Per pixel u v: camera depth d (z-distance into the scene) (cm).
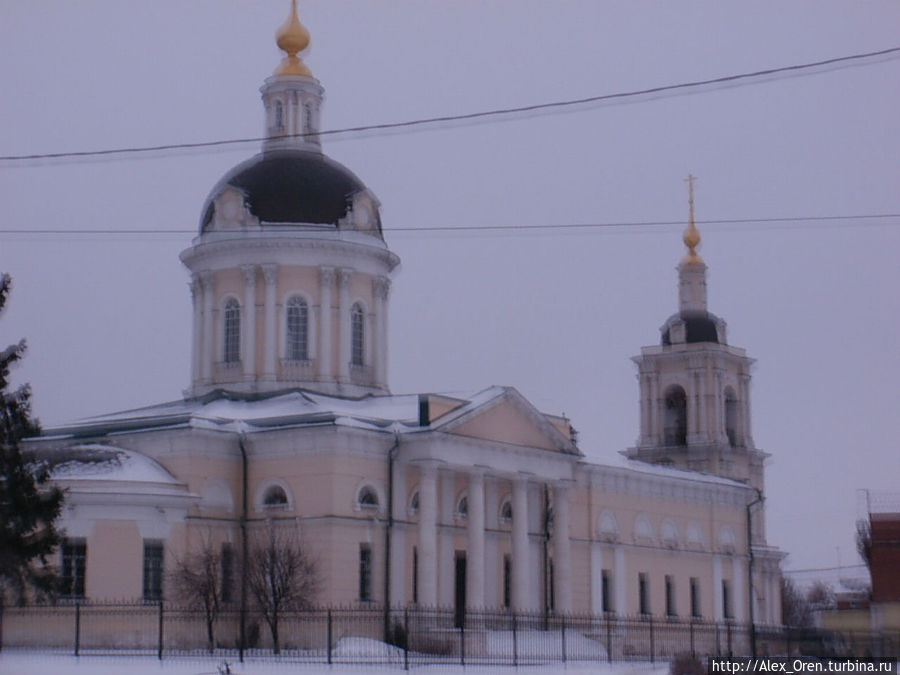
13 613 6041
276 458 6506
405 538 6619
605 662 6259
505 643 6456
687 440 10212
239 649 5734
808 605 12756
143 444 6494
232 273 7356
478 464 6762
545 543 7450
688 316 10456
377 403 7194
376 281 7544
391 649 5975
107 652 5575
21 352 5144
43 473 5288
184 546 6238
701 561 8756
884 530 7000
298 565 6066
